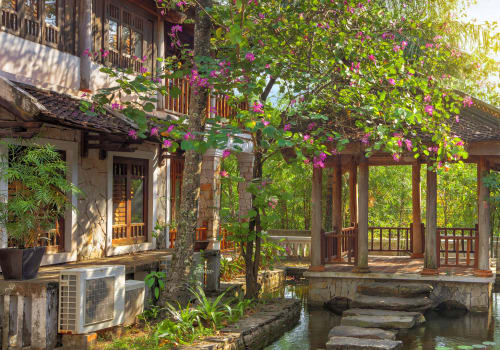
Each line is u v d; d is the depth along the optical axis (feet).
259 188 39.81
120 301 28.68
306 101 36.35
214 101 52.90
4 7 32.27
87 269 26.55
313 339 34.76
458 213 76.74
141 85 30.04
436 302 43.91
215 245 52.60
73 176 36.52
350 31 37.81
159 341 28.02
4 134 28.66
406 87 35.81
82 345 25.95
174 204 56.03
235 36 25.95
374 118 35.50
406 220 85.20
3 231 30.22
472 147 42.98
